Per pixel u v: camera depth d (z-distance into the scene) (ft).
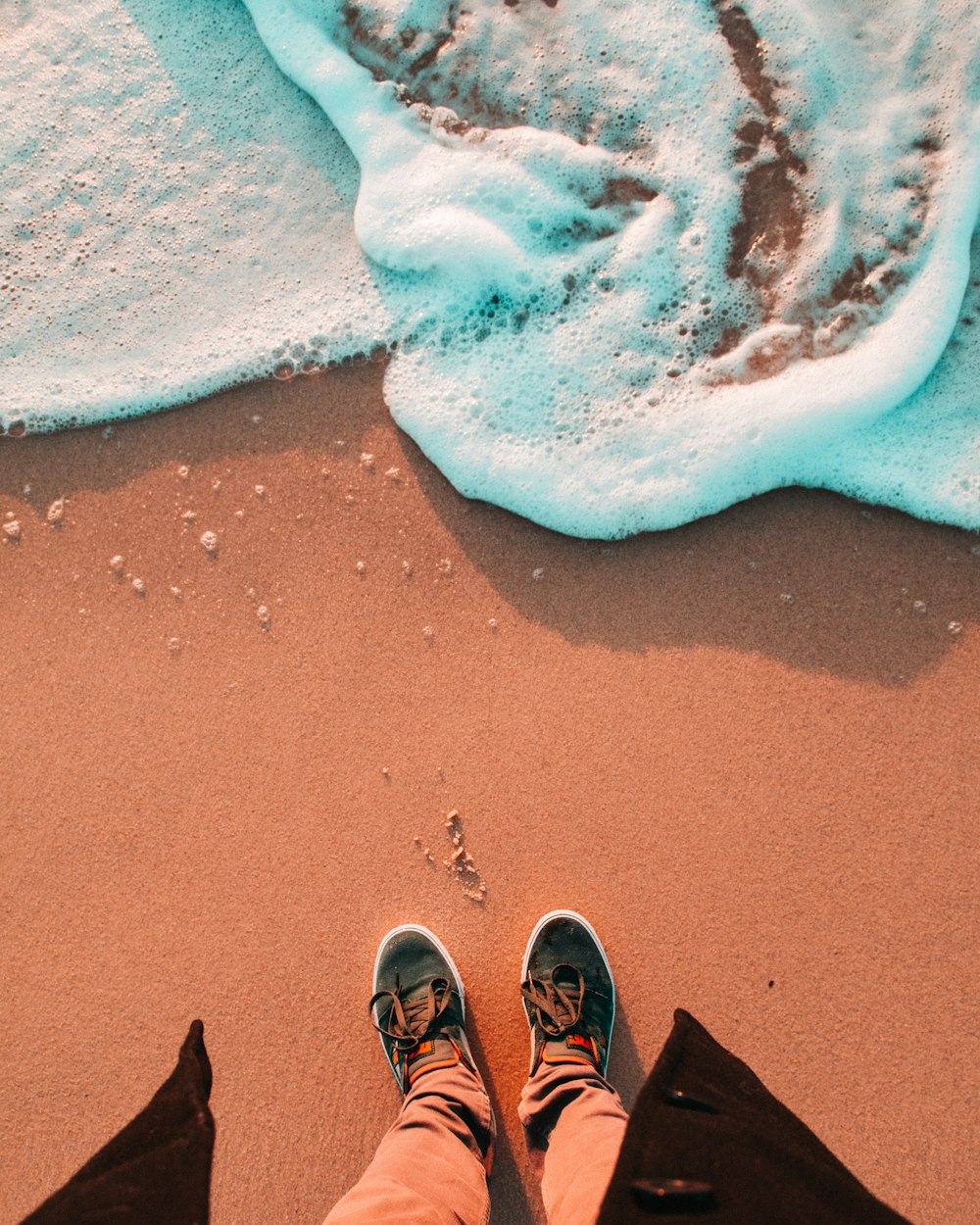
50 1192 5.71
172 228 6.41
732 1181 3.61
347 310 6.32
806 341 6.11
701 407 6.09
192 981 5.90
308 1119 5.72
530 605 6.09
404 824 5.96
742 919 5.82
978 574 5.96
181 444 6.27
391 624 6.11
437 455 6.15
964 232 6.03
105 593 6.21
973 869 5.79
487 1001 5.83
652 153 6.29
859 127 6.17
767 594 6.04
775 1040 5.74
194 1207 3.55
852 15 6.24
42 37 6.48
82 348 6.36
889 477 5.97
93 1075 5.83
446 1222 4.43
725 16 6.31
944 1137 5.59
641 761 5.95
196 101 6.47
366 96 6.40
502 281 6.25
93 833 6.04
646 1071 5.69
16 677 6.18
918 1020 5.70
